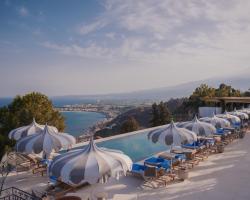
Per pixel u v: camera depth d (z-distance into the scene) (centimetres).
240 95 4306
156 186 975
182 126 1362
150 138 1149
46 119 2314
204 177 1074
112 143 1958
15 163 1223
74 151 759
